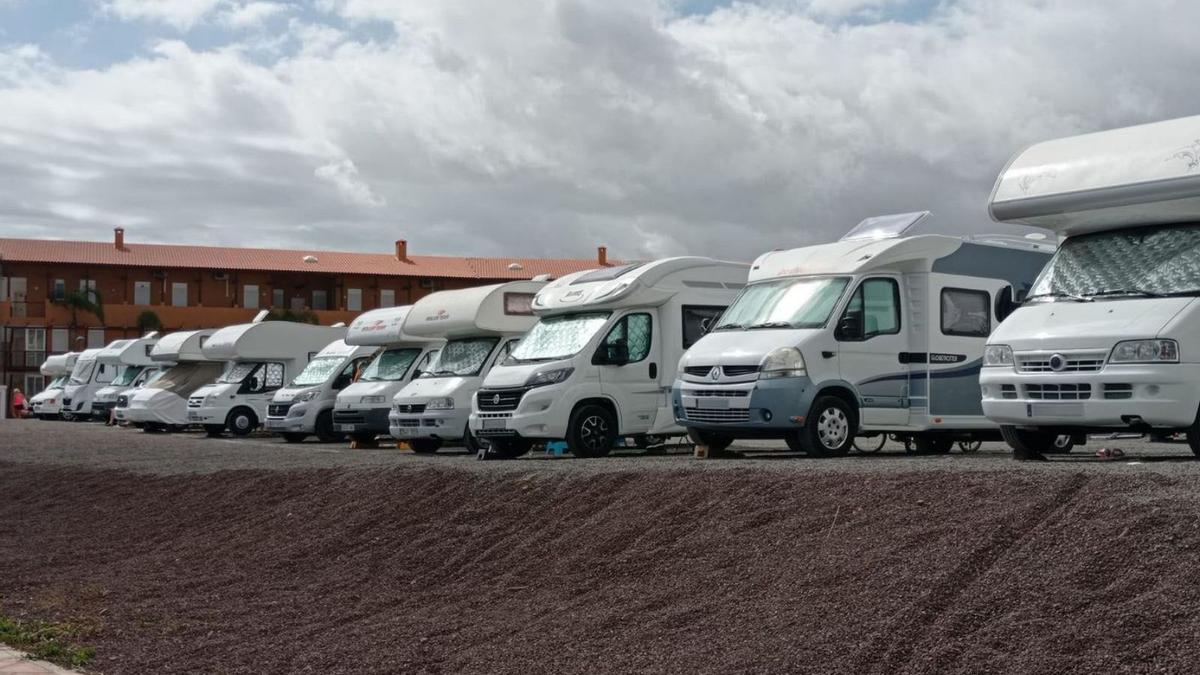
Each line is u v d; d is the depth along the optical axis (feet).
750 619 22.97
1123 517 22.26
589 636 24.25
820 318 49.78
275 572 35.60
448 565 32.73
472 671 23.57
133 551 41.06
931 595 21.59
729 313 53.57
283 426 89.81
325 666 25.38
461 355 71.97
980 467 29.73
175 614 31.40
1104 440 64.59
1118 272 38.88
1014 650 19.35
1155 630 18.76
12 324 246.47
